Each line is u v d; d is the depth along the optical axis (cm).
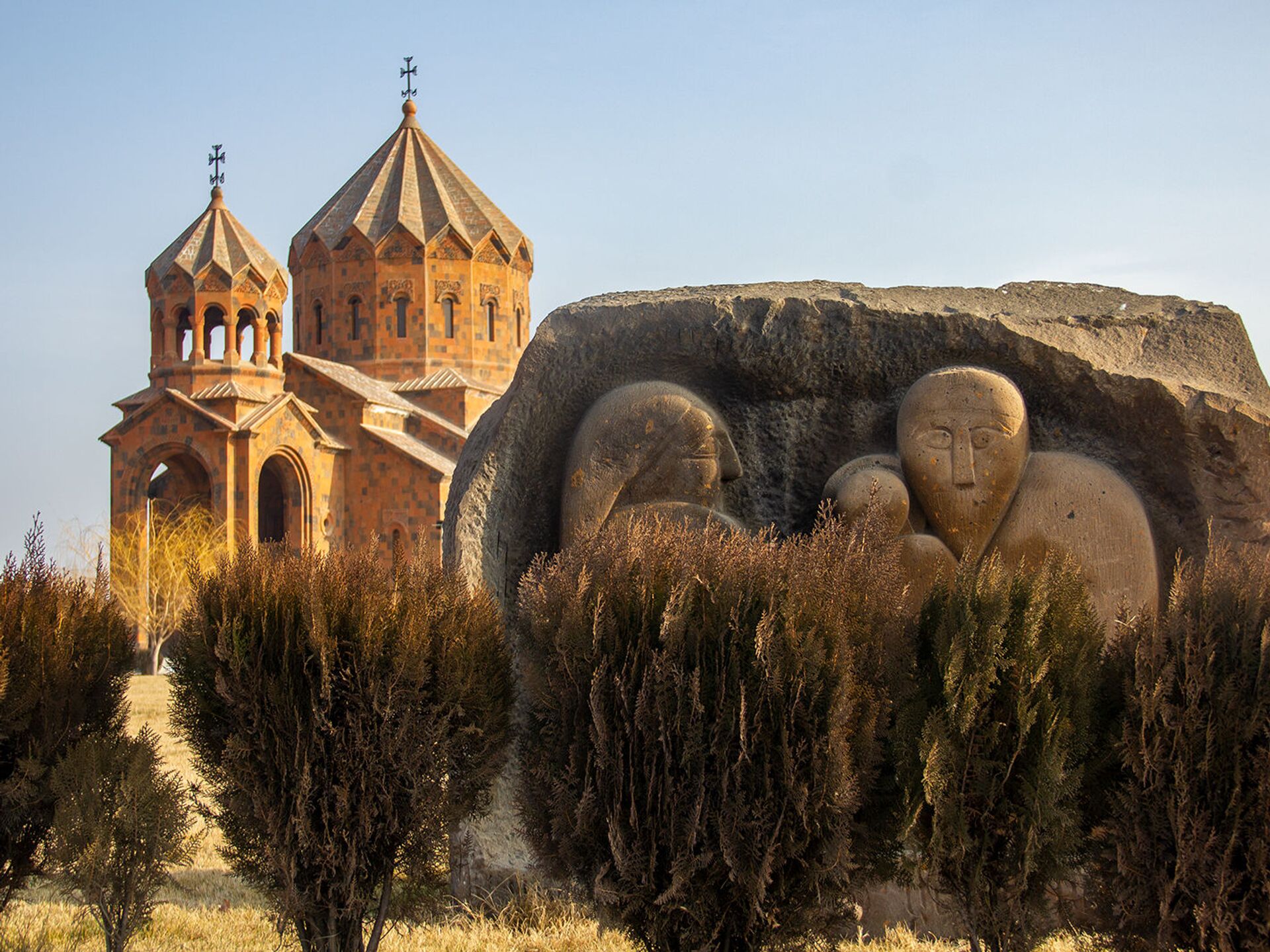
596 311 893
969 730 599
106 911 674
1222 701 587
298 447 4144
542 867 655
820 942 631
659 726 587
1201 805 586
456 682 659
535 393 887
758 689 584
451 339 4547
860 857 607
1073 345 865
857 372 884
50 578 723
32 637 687
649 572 620
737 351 884
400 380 4512
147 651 3997
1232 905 576
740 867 576
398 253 4519
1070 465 847
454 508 895
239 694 634
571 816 607
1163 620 619
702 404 888
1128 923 599
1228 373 882
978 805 602
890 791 616
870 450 892
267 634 644
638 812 593
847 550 649
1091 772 614
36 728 686
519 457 888
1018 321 873
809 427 897
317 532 4194
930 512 841
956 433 835
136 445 4138
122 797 676
